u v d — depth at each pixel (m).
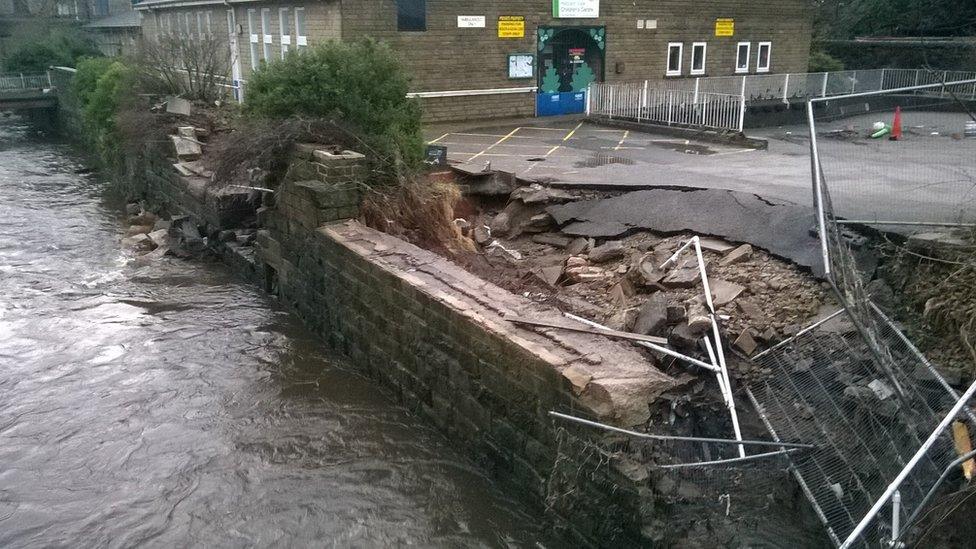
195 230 18.22
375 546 7.97
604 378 7.37
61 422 10.30
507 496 8.69
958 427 6.61
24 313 14.04
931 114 25.86
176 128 20.14
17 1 54.28
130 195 23.39
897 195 11.96
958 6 30.09
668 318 9.01
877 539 6.26
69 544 8.04
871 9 32.94
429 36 24.28
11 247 18.23
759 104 25.42
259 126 14.33
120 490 8.91
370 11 23.03
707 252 10.55
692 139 22.14
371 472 9.20
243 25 29.09
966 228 9.30
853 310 7.93
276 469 9.27
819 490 7.03
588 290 10.53
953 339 7.93
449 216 13.34
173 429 10.12
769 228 10.59
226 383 11.41
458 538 8.09
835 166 15.84
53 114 38.94
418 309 10.03
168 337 13.05
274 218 14.49
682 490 6.98
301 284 13.63
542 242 12.73
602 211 12.63
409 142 14.46
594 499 7.27
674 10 29.09
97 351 12.42
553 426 7.80
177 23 35.50
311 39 24.11
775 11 31.52
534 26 26.30
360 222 13.02
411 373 10.43
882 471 6.82
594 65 28.47
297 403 10.84
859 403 7.53
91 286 15.59
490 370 8.73
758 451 7.47
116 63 27.06
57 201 23.38
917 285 8.76
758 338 8.77
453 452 9.59
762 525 6.92
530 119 26.69
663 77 29.67
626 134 23.38
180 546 8.02
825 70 33.91
